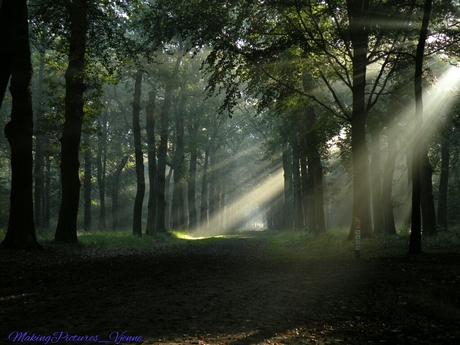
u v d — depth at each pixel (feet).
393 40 64.80
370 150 93.76
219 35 64.13
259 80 68.74
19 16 43.80
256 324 22.17
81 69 75.20
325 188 96.94
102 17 70.33
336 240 75.56
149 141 120.88
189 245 93.45
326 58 72.33
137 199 112.57
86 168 144.77
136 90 111.96
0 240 78.07
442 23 62.95
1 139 129.18
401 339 19.80
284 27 67.31
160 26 67.82
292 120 102.37
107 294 30.17
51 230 116.16
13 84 64.08
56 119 84.43
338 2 65.36
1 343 18.45
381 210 94.73
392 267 42.16
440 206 115.34
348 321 22.99
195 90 134.31
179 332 20.35
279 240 103.65
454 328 21.62
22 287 33.47
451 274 35.58
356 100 67.21
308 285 33.88
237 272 42.57
